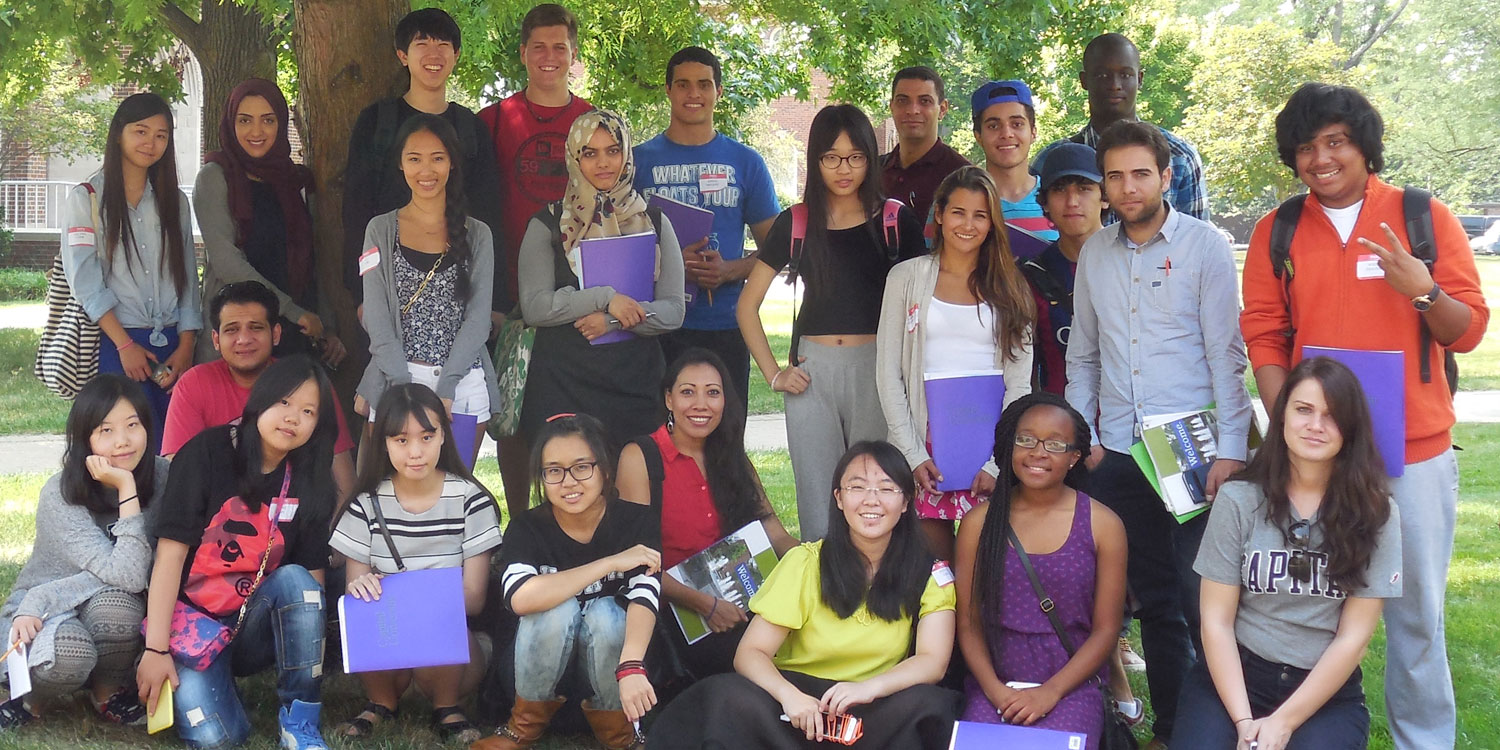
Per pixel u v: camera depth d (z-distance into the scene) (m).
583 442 4.33
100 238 5.45
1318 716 3.80
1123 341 4.51
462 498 4.57
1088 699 4.12
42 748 4.12
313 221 6.06
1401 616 4.11
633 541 4.49
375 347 5.02
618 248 5.16
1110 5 8.72
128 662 4.43
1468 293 3.94
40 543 4.48
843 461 4.13
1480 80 42.62
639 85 10.73
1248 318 4.34
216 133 10.45
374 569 4.49
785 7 8.73
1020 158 5.86
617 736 4.39
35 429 11.00
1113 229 4.59
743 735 3.91
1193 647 4.62
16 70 10.45
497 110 6.14
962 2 8.27
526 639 4.23
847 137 4.90
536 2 7.57
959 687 4.50
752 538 4.70
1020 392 4.76
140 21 8.04
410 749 4.31
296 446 4.46
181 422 4.86
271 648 4.43
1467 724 4.70
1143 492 4.61
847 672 4.13
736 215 6.41
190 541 4.34
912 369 4.79
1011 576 4.25
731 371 6.33
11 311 20.25
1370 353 3.89
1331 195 4.09
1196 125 26.31
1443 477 4.05
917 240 5.10
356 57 6.00
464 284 5.12
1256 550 3.88
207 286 5.72
